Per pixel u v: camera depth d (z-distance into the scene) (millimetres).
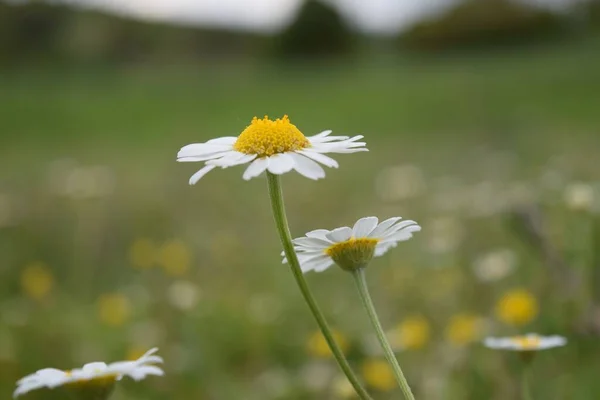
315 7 48375
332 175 12172
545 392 3969
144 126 23031
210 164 2064
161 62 43938
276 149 2088
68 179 11383
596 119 15453
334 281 6641
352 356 4746
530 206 5215
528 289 5133
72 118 25016
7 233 8859
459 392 4109
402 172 10594
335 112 23922
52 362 5246
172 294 5809
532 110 18359
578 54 32938
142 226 9180
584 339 4371
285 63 46312
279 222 1973
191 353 5031
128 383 4793
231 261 7543
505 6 43594
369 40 50406
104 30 43625
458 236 6730
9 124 23750
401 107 23297
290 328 5672
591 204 5094
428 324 5254
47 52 41375
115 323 5766
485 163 11070
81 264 7680
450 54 42594
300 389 4508
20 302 6469
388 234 2111
